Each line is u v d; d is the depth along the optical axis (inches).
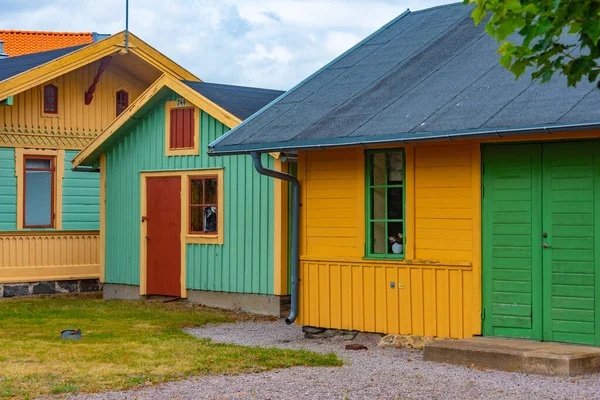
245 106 677.3
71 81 854.5
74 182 855.7
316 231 511.5
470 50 518.9
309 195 514.9
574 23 231.5
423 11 626.5
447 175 458.6
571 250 421.1
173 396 335.6
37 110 832.3
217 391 344.2
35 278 815.7
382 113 472.4
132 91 900.0
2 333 526.9
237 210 660.1
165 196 719.7
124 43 836.6
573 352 387.9
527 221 433.7
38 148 832.3
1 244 799.1
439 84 485.4
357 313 491.8
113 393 341.4
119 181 760.3
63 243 835.4
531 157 432.8
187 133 698.8
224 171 669.9
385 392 341.7
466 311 450.3
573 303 419.5
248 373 384.8
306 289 514.6
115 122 740.0
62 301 733.3
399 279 475.2
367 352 455.5
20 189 820.0
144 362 411.2
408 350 459.5
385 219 484.7
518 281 435.8
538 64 244.2
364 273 489.4
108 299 758.5
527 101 419.2
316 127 485.7
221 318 613.0
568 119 384.8
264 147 490.6
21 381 364.8
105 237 774.5
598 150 414.6
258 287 643.5
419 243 469.1
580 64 240.2
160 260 722.8
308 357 425.1
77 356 430.0
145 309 661.9
